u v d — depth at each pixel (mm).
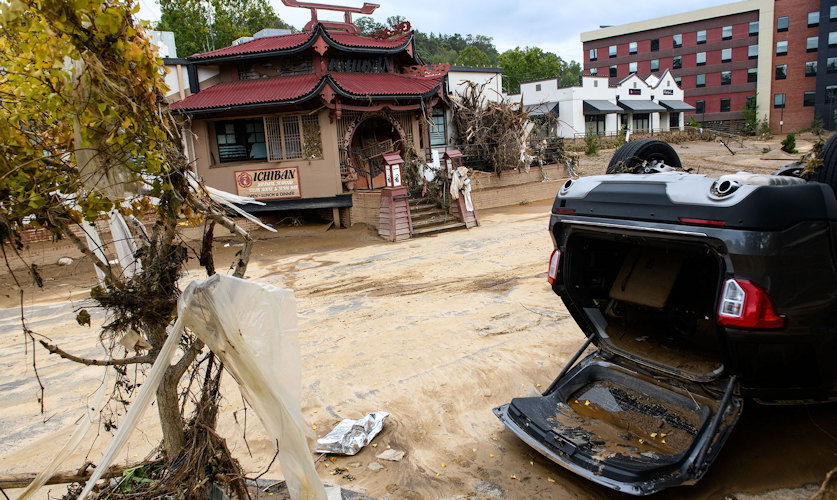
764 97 51906
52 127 2855
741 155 32750
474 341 6992
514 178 22531
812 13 48812
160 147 2635
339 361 6715
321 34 17344
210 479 2961
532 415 4250
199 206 2811
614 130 44531
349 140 18297
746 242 3289
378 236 16531
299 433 2670
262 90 17656
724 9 52562
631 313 5008
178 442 3076
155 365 2529
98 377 6867
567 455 3820
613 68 61000
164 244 2904
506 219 18422
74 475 3061
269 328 2602
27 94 2467
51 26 2332
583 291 4855
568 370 4762
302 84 17672
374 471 4301
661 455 3654
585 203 4375
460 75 23016
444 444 4641
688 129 47500
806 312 3398
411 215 17031
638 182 4078
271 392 2604
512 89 59438
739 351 3500
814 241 3375
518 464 4250
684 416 3980
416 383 5871
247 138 18688
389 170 15906
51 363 7500
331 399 5668
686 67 56188
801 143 39469
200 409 2967
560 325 7312
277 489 3807
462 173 16859
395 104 18516
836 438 4152
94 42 2404
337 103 16938
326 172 17906
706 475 3854
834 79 47844
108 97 2422
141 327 3059
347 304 9508
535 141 23844
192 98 17547
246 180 18188
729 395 3637
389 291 10227
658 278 4531
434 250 14039
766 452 4055
